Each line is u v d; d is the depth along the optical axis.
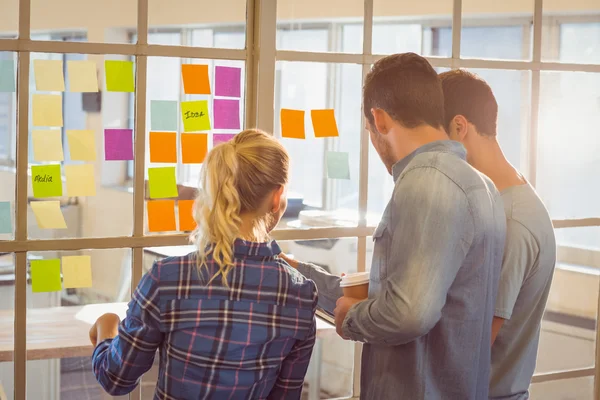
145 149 1.95
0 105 1.82
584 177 2.45
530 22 2.32
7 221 1.86
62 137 1.88
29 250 1.87
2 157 1.84
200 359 1.42
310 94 2.10
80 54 1.87
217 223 1.44
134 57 1.92
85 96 1.89
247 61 2.03
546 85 2.36
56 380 1.96
